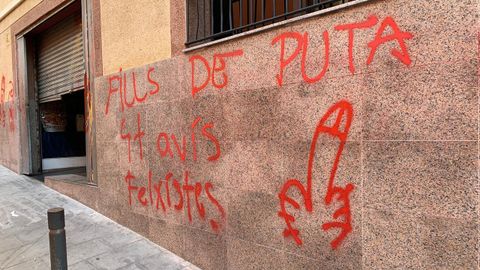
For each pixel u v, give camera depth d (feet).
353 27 7.40
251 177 9.38
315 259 8.16
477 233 6.05
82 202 17.40
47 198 18.62
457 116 6.21
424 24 6.52
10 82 26.84
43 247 12.78
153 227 12.79
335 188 7.77
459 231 6.23
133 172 13.67
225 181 10.08
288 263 8.68
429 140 6.52
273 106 8.82
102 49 15.29
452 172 6.28
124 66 13.94
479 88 5.99
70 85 20.57
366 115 7.27
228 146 9.94
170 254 11.94
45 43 23.67
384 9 6.97
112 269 10.96
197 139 10.85
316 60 7.99
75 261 11.50
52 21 21.39
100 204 15.84
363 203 7.36
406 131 6.77
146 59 12.82
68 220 15.24
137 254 11.98
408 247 6.80
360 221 7.41
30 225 14.89
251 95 9.29
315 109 8.04
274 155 8.85
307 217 8.27
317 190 8.07
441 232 6.42
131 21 13.51
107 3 14.89
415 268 6.72
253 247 9.43
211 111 10.37
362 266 7.41
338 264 7.79
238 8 11.93
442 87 6.35
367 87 7.24
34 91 25.05
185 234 11.47
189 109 11.07
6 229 14.53
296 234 8.48
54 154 27.07
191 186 11.15
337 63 7.66
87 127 17.02
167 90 11.88
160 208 12.45
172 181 11.86
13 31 25.45
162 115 12.12
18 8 24.31
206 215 10.70
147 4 12.68
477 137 6.02
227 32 10.01
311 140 8.13
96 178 16.44
